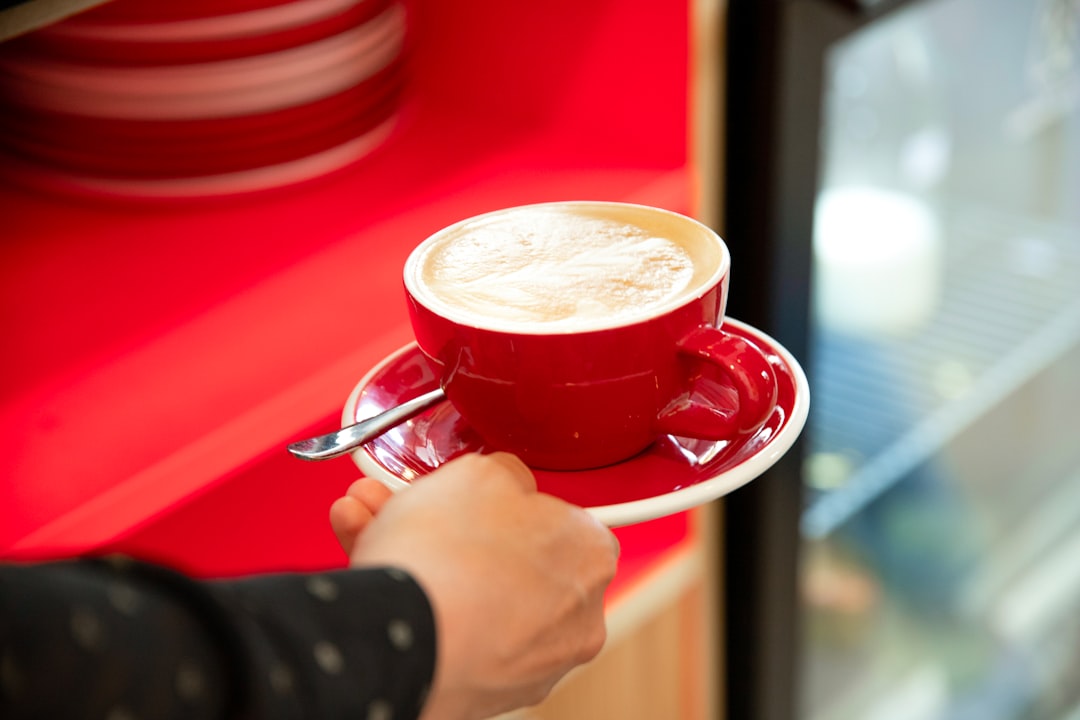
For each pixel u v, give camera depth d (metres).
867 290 1.36
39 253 0.85
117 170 0.88
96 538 0.63
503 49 1.04
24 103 0.87
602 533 0.41
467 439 0.47
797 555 1.19
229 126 0.87
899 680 1.53
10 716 0.26
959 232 1.47
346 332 0.75
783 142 0.97
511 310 0.42
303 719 0.29
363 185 0.95
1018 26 1.34
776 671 1.22
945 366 1.46
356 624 0.32
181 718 0.28
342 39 0.89
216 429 0.68
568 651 0.40
